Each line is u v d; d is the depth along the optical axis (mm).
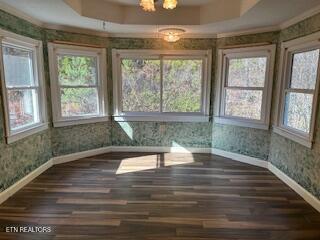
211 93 4391
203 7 3445
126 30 3959
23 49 3195
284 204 2754
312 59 2904
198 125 4531
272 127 3717
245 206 2699
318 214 2559
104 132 4504
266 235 2213
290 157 3234
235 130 4191
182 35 4164
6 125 2770
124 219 2432
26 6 2723
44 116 3611
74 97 4055
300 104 3139
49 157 3809
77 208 2621
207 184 3252
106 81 4320
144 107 4570
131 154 4480
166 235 2195
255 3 2537
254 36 3773
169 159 4234
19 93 3145
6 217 2449
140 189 3084
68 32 3779
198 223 2377
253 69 3891
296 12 2832
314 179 2717
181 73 4434
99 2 3240
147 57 4332
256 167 3900
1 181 2719
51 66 3650
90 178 3408
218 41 4180
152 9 2078
